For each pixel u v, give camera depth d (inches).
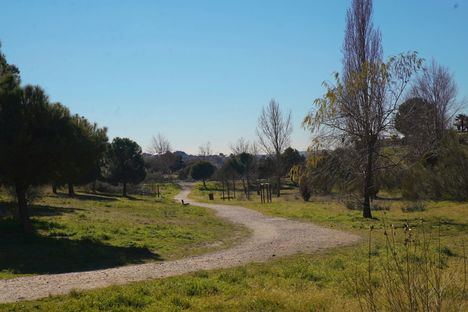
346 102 968.9
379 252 590.9
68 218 913.5
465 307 240.2
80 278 464.4
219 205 1768.0
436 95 1883.6
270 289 378.6
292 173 1145.4
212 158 4685.0
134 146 2148.1
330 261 532.4
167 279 442.3
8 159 661.3
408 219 975.6
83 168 773.3
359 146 1034.7
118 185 2381.9
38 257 559.5
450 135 1368.1
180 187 3410.4
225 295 367.2
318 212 1232.8
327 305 311.7
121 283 440.5
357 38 1149.7
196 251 667.4
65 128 722.8
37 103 692.1
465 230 797.2
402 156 1051.3
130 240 720.3
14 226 737.6
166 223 989.8
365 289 281.9
